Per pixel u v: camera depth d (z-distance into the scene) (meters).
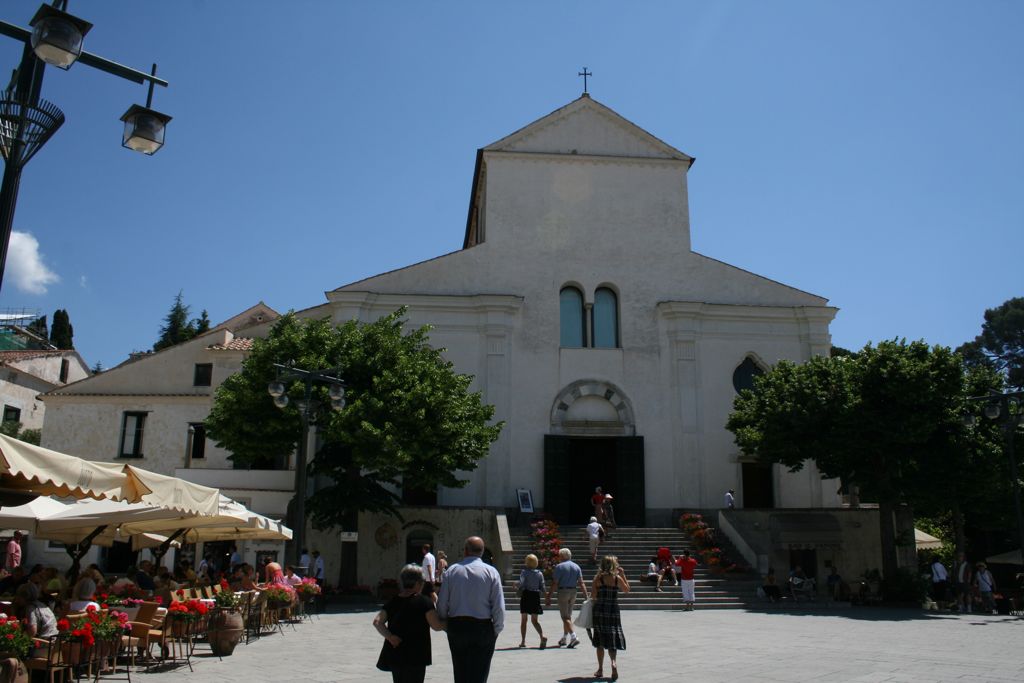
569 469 32.88
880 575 29.92
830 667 12.89
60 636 10.58
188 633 13.74
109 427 33.38
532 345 33.78
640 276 35.00
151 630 13.59
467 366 33.22
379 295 33.28
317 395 26.73
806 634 18.17
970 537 40.03
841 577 29.62
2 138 9.23
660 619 21.89
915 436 25.28
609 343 34.56
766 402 28.64
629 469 32.56
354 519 28.09
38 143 9.53
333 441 26.98
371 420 25.81
